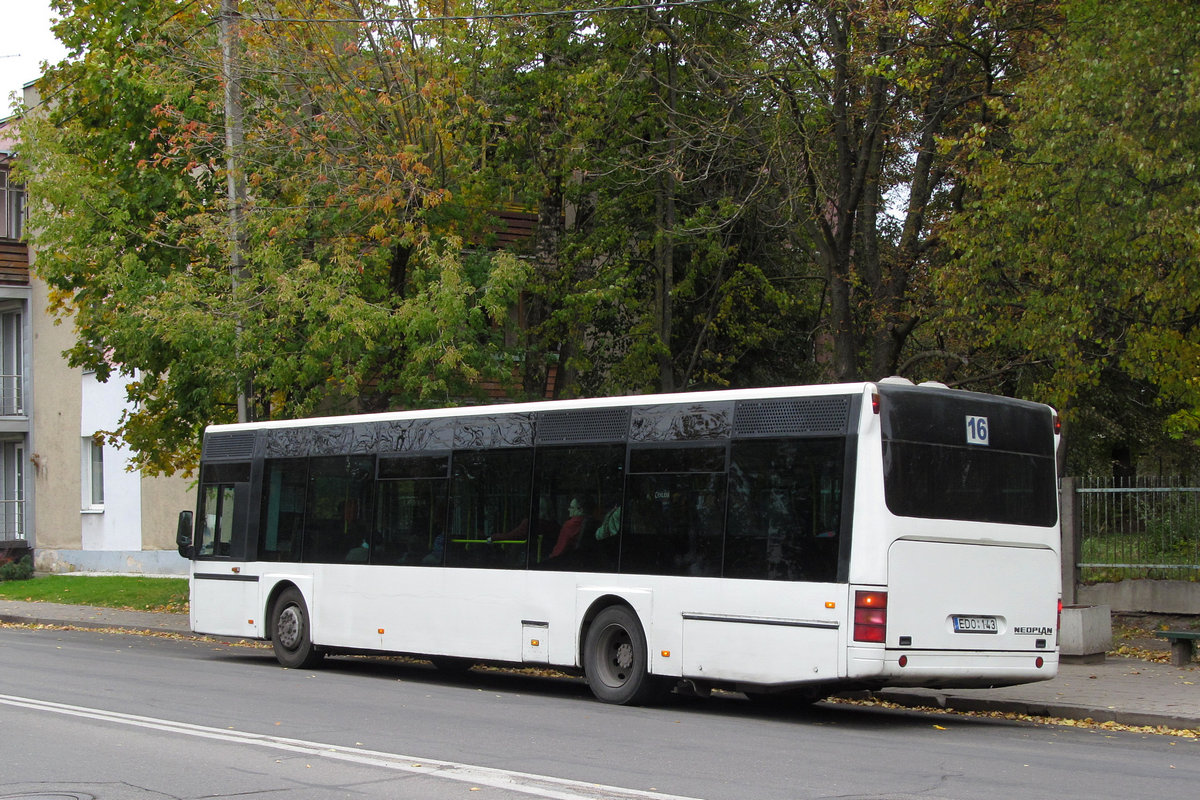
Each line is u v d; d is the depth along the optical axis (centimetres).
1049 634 1206
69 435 3562
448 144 2209
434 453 1503
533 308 2500
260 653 1922
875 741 1045
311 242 2194
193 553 1811
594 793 768
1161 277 1591
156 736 1001
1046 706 1263
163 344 2136
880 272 2173
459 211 2228
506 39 2302
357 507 1592
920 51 1872
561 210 2528
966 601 1146
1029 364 2031
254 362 1994
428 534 1491
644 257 2506
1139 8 1564
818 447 1142
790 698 1432
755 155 2266
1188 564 1844
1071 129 1566
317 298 1984
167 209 2289
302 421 1697
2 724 1066
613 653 1299
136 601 2769
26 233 2225
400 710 1197
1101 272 1596
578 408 1356
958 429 1166
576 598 1315
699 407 1243
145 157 2330
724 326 2622
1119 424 2980
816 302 2786
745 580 1170
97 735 1005
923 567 1120
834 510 1119
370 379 2223
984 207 1723
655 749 964
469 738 1010
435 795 762
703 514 1217
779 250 2639
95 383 3475
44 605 2756
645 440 1284
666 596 1232
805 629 1118
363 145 2192
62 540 3588
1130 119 1539
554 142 2386
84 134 2369
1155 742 1094
